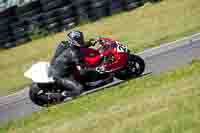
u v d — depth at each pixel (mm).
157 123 26703
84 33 71750
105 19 74938
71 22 75125
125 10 75875
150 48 54688
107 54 41312
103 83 41844
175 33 58625
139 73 42406
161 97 31875
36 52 70562
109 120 30625
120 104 34031
